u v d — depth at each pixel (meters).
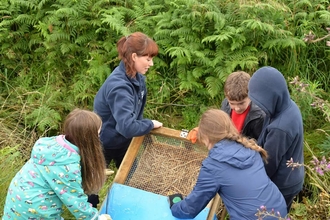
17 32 5.20
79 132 2.28
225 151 2.30
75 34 5.11
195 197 2.36
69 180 2.27
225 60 4.51
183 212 2.42
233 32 4.36
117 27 4.57
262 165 2.40
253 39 4.53
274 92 2.39
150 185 2.85
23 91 5.07
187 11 4.64
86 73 4.96
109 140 3.22
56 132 4.80
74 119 2.30
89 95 4.79
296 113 2.49
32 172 2.32
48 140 2.34
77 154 2.30
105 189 3.73
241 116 2.95
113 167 4.11
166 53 4.66
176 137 2.98
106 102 3.02
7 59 5.39
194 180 2.85
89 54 4.97
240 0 4.54
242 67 4.31
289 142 2.48
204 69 4.62
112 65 5.00
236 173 2.29
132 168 2.95
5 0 5.27
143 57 2.85
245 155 2.31
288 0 4.86
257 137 2.97
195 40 4.59
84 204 2.38
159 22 4.64
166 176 2.90
